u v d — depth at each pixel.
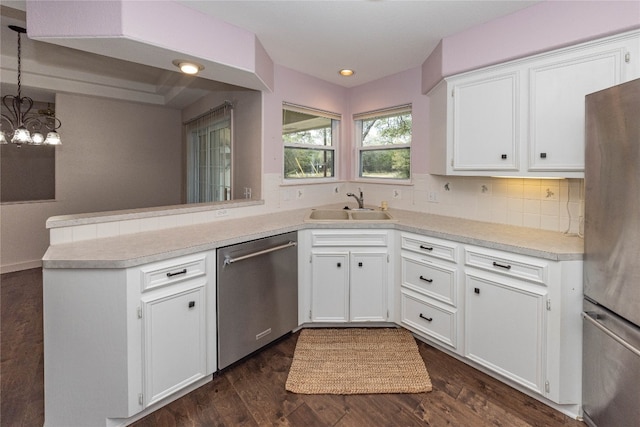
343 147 3.71
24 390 1.88
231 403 1.83
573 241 1.93
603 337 1.52
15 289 3.44
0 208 3.93
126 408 1.63
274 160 3.07
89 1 1.71
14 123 4.67
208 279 1.94
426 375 2.05
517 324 1.86
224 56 2.16
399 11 2.04
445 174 2.54
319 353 2.29
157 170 5.12
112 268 1.57
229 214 2.72
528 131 2.02
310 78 3.28
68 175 4.40
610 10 1.67
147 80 4.38
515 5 1.96
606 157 1.49
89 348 1.61
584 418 1.68
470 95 2.32
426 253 2.33
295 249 2.50
